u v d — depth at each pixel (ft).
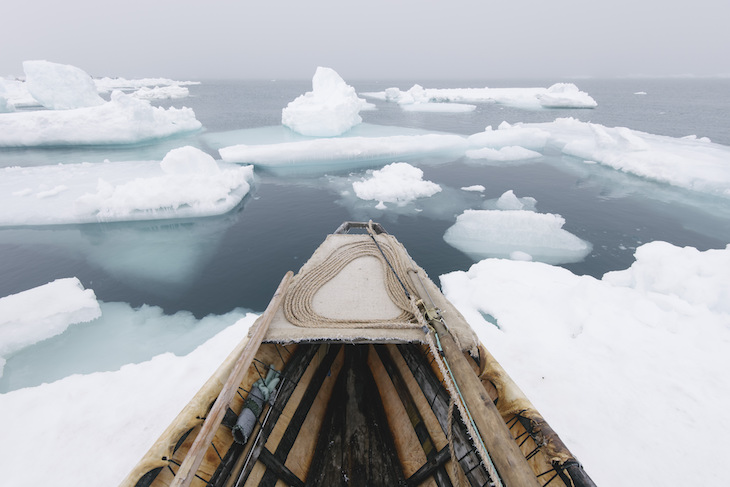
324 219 40.88
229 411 9.18
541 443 7.66
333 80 94.99
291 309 11.07
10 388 18.07
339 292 12.27
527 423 8.19
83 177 52.85
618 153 63.41
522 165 65.51
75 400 15.51
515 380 15.92
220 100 204.74
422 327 10.05
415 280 12.46
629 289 22.49
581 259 31.83
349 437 11.35
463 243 34.73
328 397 12.73
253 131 94.48
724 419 13.66
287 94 266.57
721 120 120.78
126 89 337.72
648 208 44.37
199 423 8.43
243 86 436.35
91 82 112.47
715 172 49.34
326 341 9.80
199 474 7.90
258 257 32.50
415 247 33.99
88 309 23.56
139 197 40.37
